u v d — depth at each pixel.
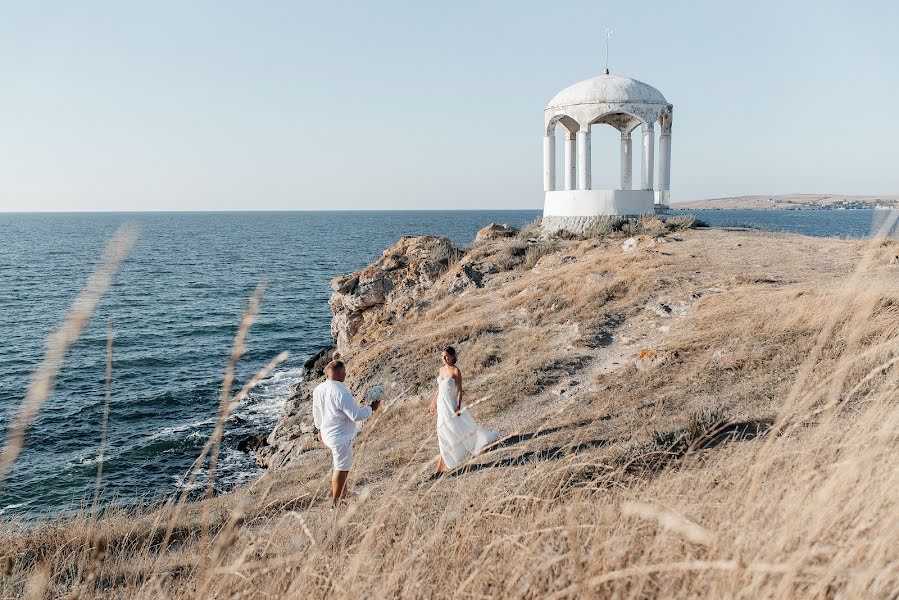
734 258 20.86
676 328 14.61
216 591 2.92
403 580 2.89
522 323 18.03
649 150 28.70
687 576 2.35
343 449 7.22
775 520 2.67
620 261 21.69
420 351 17.38
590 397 11.51
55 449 21.48
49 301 56.41
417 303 24.23
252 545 3.16
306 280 72.94
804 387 4.57
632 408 10.20
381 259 29.19
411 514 3.41
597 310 17.36
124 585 4.50
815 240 24.42
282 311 52.19
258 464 18.94
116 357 35.47
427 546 3.10
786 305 13.47
